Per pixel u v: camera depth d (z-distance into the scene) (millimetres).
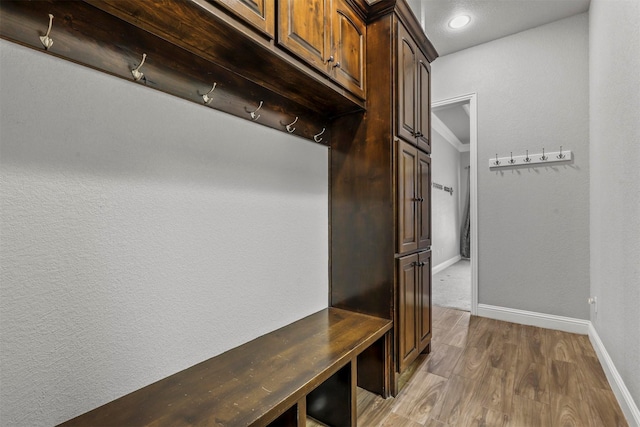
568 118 2625
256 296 1432
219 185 1270
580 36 2578
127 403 951
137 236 1016
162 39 1062
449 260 5895
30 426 804
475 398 1646
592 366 1981
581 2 2434
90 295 912
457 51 3119
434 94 3248
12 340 776
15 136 775
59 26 839
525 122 2797
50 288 835
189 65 1148
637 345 1396
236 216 1339
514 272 2832
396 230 1688
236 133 1337
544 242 2713
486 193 2969
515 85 2842
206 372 1132
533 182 2760
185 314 1152
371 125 1748
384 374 1647
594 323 2326
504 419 1480
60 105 848
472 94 3043
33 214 805
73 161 874
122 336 983
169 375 1102
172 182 1110
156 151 1063
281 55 1184
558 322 2629
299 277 1683
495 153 2932
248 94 1377
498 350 2219
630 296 1505
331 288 1893
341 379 1399
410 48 1908
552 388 1731
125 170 985
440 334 2531
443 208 5559
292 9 1220
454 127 5348
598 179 2213
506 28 2760
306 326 1578
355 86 1649
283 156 1581
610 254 1885
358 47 1688
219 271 1271
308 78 1370
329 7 1440
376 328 1553
